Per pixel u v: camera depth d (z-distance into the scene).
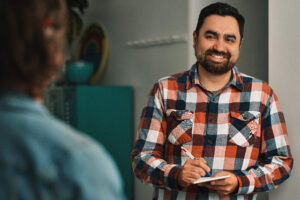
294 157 1.54
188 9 2.15
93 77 2.84
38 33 0.46
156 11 2.41
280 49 1.57
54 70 0.51
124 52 2.74
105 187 0.44
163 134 1.38
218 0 2.24
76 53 3.12
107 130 2.58
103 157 0.46
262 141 1.36
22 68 0.46
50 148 0.44
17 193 0.42
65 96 2.58
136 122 2.70
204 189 1.28
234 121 1.31
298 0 1.50
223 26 1.29
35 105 0.47
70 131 0.48
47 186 0.42
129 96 2.68
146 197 2.58
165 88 1.39
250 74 2.34
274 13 1.58
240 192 1.24
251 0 2.32
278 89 1.58
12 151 0.43
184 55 2.20
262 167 1.30
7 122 0.44
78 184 0.43
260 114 1.33
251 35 2.32
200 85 1.34
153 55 2.46
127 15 2.69
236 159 1.29
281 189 1.59
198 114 1.34
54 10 0.48
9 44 0.45
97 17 3.02
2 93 0.46
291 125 1.54
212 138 1.31
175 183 1.24
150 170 1.29
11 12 0.45
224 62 1.30
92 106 2.50
